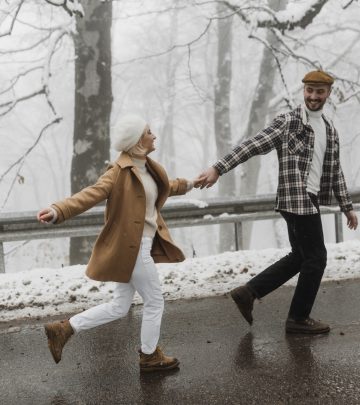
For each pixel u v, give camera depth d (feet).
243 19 34.78
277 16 33.63
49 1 27.73
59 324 12.25
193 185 13.74
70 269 20.68
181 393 11.50
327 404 10.73
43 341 15.12
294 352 13.57
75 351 14.24
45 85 35.01
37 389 12.04
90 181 31.99
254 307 17.52
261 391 11.43
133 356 13.76
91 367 13.16
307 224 14.32
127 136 11.80
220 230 58.59
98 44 31.94
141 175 12.16
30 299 18.07
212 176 13.85
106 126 32.37
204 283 19.72
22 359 13.89
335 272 20.93
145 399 11.30
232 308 17.46
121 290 12.50
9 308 17.63
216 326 15.84
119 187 11.80
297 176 14.11
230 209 23.86
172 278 19.95
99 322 12.48
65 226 21.84
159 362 12.64
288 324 15.01
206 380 12.11
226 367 12.80
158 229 12.40
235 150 14.02
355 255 22.34
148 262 12.11
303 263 14.64
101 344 14.69
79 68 32.09
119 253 11.82
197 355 13.65
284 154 14.24
